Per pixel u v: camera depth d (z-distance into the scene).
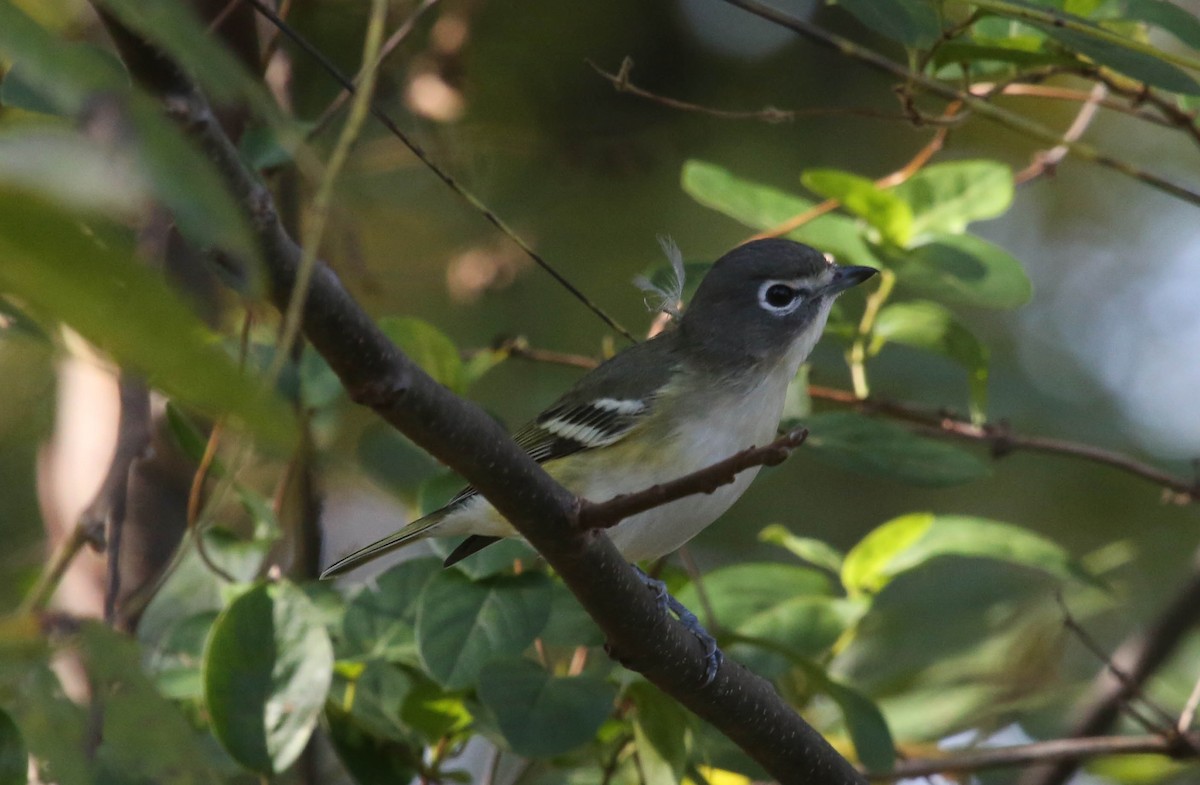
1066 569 10.16
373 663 8.99
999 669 13.09
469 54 13.30
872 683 12.48
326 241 12.34
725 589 10.23
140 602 7.97
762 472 13.17
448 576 8.88
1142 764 13.00
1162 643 12.54
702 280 10.84
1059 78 16.92
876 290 12.18
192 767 3.94
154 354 2.18
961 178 10.85
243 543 9.46
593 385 10.34
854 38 16.47
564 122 15.79
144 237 6.91
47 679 3.94
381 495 13.14
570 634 9.20
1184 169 17.98
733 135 16.20
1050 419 16.61
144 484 10.50
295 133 2.81
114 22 3.90
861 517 16.86
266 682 7.98
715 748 9.84
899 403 11.64
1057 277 18.56
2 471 13.80
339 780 11.62
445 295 15.65
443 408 5.39
